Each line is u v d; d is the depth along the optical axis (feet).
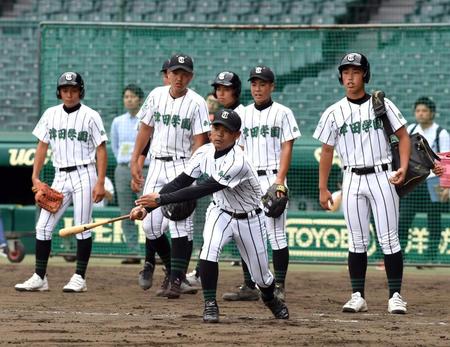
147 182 81.51
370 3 154.92
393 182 71.31
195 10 158.40
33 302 77.15
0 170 144.97
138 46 128.88
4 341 54.90
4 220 124.88
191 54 132.87
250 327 62.03
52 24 115.65
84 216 84.89
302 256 113.39
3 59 153.48
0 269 104.99
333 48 130.62
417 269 115.55
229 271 107.55
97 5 160.76
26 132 140.05
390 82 128.98
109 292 85.51
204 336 57.47
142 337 56.95
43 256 85.51
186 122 80.53
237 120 61.21
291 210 117.70
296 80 131.54
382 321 67.21
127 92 109.91
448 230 109.81
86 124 84.58
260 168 81.30
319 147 117.50
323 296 85.51
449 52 127.13
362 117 71.92
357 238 73.15
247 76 132.98
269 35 132.36
